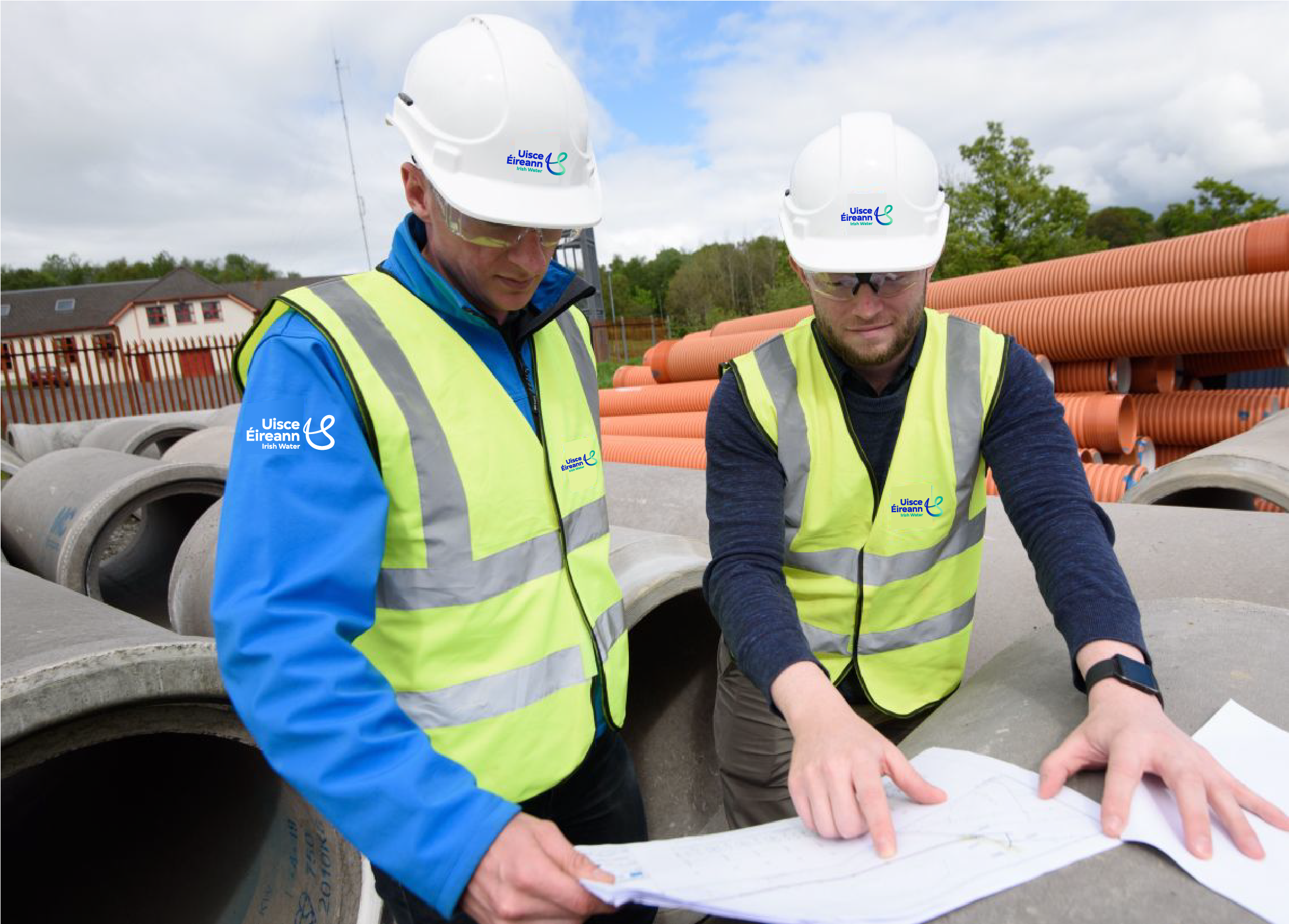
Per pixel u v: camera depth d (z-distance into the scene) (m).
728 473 1.66
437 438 1.29
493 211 1.25
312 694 1.04
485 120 1.28
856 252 1.51
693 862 1.04
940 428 1.59
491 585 1.36
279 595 1.08
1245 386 5.64
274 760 1.06
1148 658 1.22
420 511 1.29
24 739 1.58
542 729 1.44
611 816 1.75
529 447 1.43
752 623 1.42
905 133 1.60
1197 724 1.15
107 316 47.75
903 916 0.89
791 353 1.71
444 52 1.33
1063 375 5.29
